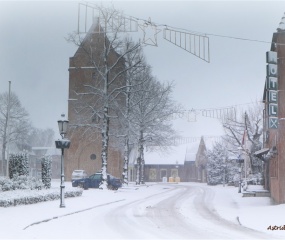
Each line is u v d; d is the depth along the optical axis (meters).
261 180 48.91
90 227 16.75
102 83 52.09
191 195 38.66
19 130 80.69
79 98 57.41
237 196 37.16
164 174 90.44
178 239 14.06
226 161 71.06
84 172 57.06
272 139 30.67
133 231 15.88
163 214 22.30
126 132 48.19
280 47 25.48
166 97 53.16
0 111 80.56
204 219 20.22
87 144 62.41
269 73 24.52
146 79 49.06
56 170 95.81
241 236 14.83
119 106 47.94
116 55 56.53
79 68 61.41
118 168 62.09
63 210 22.41
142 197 35.03
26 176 32.09
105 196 33.22
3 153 71.12
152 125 53.19
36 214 20.03
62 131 24.73
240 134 61.53
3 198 22.80
